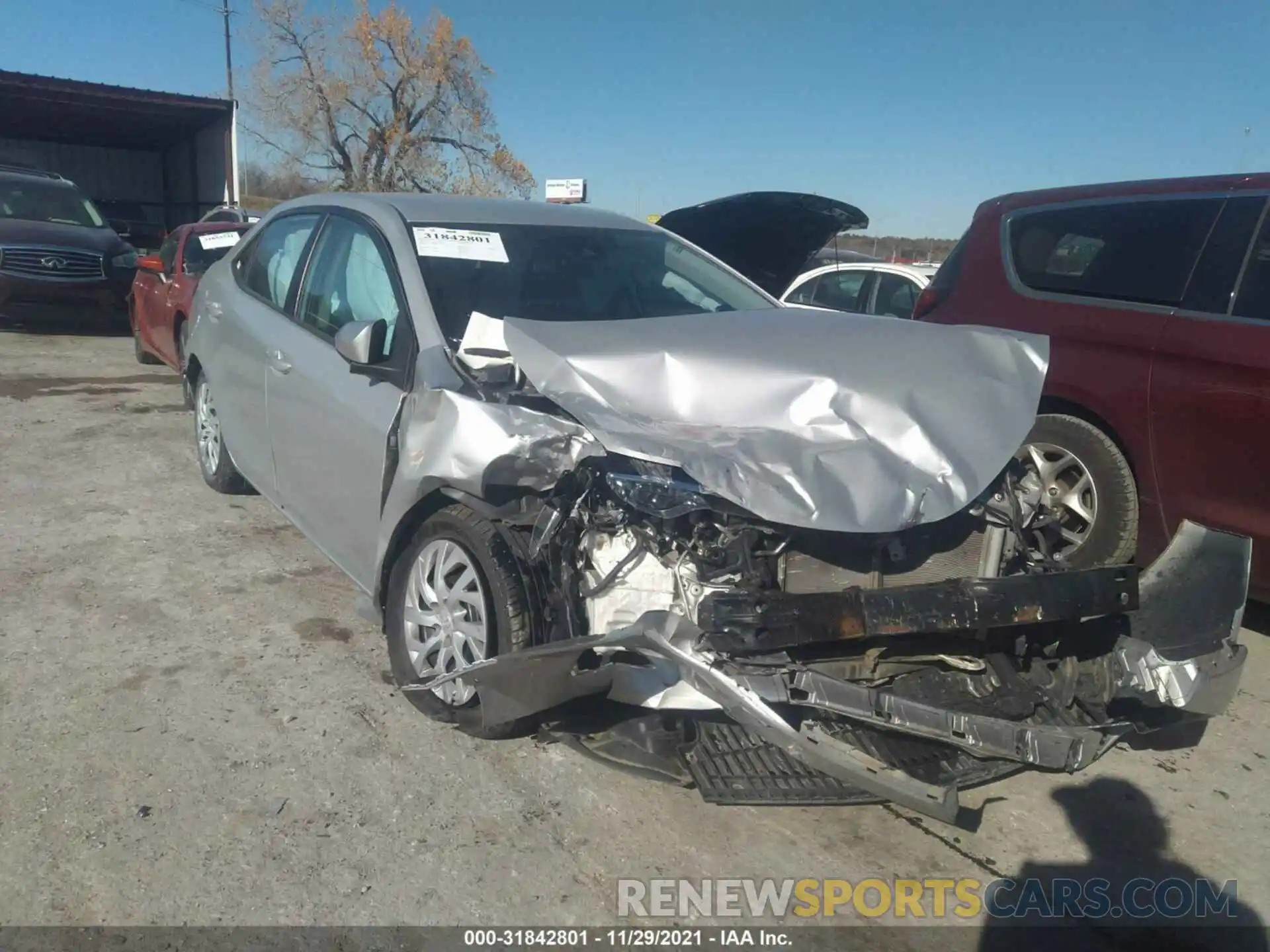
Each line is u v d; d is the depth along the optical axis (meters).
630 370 3.21
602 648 2.88
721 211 7.05
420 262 3.94
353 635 4.19
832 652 2.93
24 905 2.61
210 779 3.16
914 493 2.87
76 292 11.60
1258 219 4.29
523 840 2.96
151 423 7.66
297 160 38.97
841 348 3.46
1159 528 4.35
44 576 4.64
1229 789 3.42
